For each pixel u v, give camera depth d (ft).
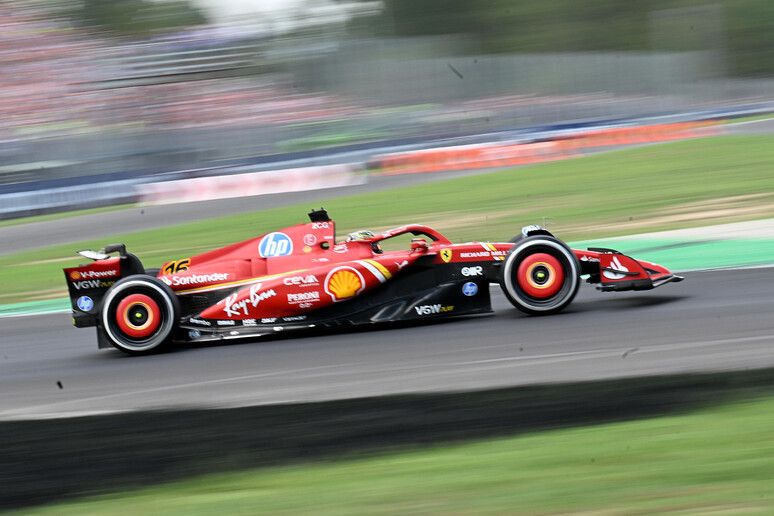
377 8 471.21
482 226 157.17
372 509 43.45
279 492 46.47
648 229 139.44
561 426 53.01
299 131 281.13
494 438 51.98
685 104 353.72
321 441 53.78
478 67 349.00
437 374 65.98
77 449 56.03
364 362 71.46
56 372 79.20
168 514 44.52
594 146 275.39
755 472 43.98
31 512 46.44
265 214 193.26
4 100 300.61
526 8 486.38
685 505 40.98
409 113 299.17
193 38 343.67
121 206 230.07
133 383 71.77
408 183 229.25
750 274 95.04
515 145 269.64
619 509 41.24
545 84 351.05
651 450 47.98
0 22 343.87
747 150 231.09
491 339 74.84
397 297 82.43
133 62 330.34
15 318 111.86
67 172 252.21
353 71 352.90
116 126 296.92
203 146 266.36
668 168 211.20
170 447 54.90
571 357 67.31
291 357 75.66
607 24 489.67
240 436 55.83
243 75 340.18
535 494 43.73
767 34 488.02
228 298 81.82
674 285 93.09
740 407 53.31
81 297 83.92
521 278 80.48
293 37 363.56
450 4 481.87
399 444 52.26
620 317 78.89
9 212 222.28
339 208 192.65
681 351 66.44
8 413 66.44
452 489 45.11
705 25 484.33
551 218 159.33
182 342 84.43
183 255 151.74
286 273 82.33
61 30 342.03
